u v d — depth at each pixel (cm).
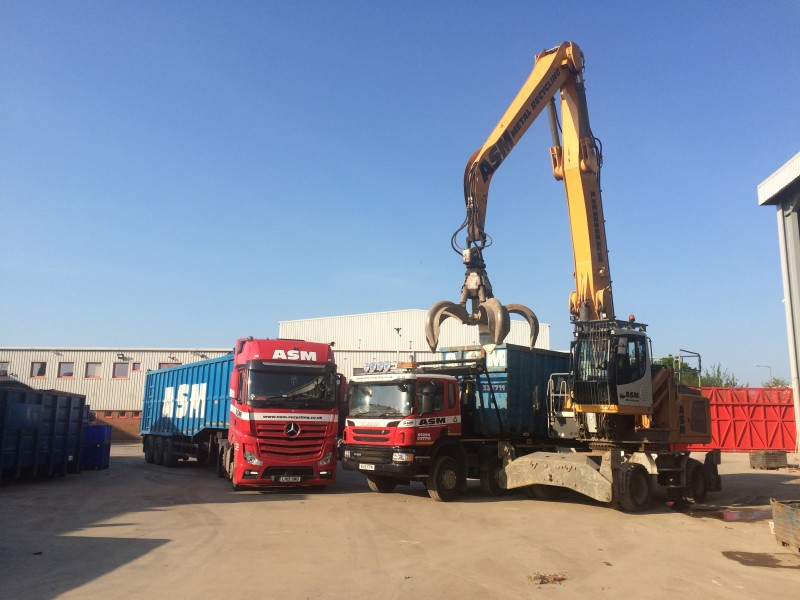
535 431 1584
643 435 1331
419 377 1354
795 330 1384
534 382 1608
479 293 1455
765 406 3081
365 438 1379
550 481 1291
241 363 1500
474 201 1487
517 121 1526
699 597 649
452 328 4769
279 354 1479
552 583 695
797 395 1374
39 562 762
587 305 1473
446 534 968
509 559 805
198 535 940
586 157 1524
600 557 830
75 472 1933
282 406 1435
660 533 1016
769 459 2278
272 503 1284
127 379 4559
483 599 630
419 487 1633
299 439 1441
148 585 662
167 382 2341
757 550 889
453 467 1371
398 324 4962
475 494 1486
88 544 871
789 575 746
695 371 1515
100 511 1172
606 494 1203
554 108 1612
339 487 1606
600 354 1306
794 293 1388
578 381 1332
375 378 1402
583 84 1580
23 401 1602
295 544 880
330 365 1515
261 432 1416
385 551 840
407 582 687
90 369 4578
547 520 1116
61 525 1023
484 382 1549
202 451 2002
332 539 917
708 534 1014
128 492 1468
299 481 1434
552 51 1589
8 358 4556
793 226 1395
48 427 1744
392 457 1319
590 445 1401
